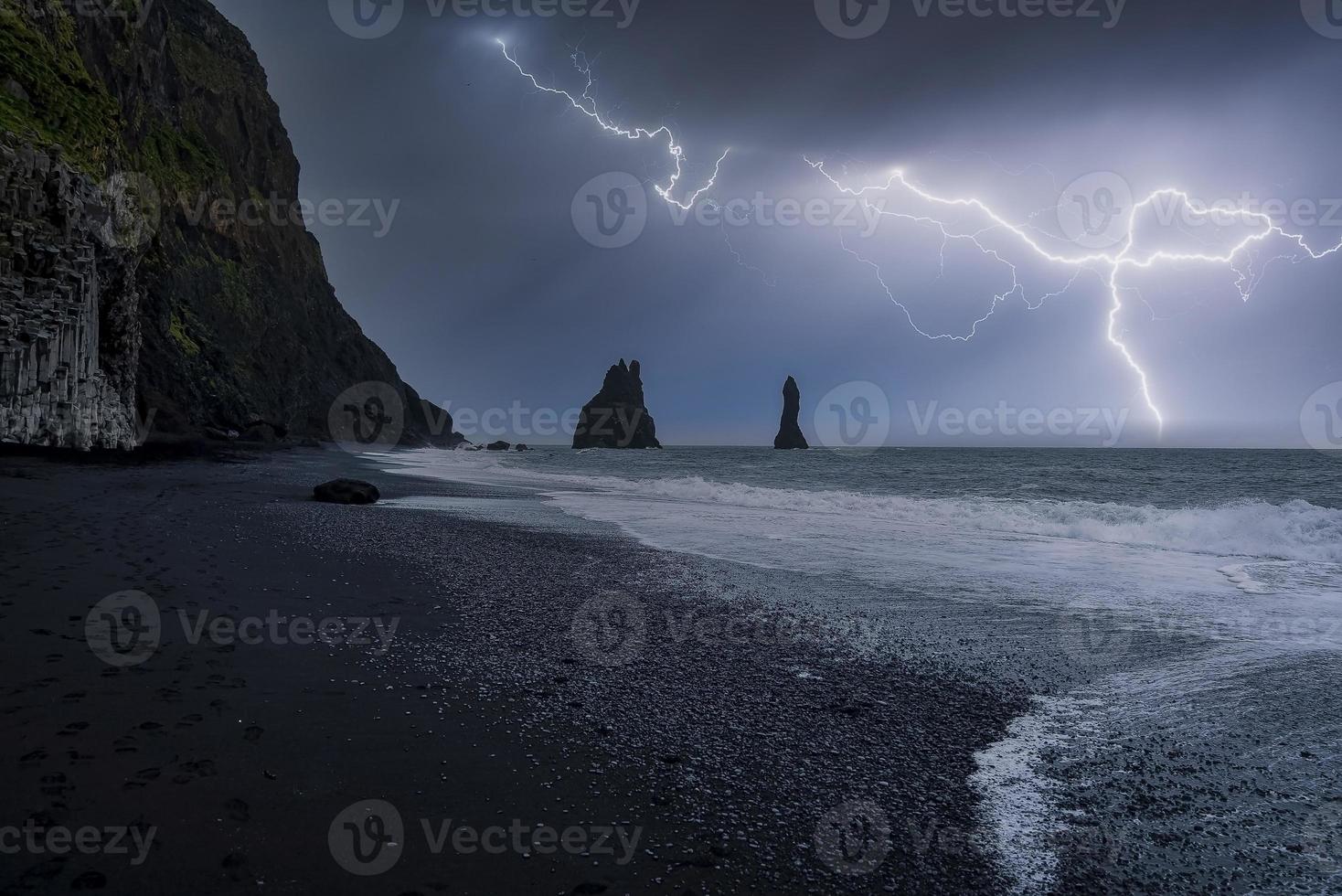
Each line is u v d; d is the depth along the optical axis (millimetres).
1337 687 4828
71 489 12250
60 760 2895
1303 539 12602
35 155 18750
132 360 25375
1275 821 3045
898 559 10008
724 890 2404
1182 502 24719
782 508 17891
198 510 11133
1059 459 76562
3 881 2113
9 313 17547
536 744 3490
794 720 4027
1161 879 2605
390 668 4438
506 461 62719
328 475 24188
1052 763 3584
